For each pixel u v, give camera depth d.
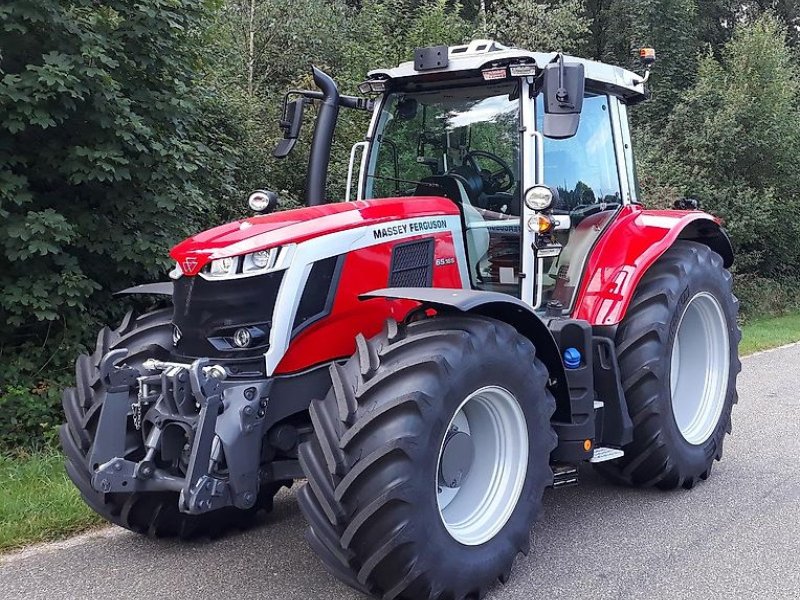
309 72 11.35
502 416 3.57
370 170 4.74
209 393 3.19
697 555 3.91
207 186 8.02
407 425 3.06
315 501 3.14
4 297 5.94
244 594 3.48
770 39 16.42
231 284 3.43
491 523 3.48
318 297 3.55
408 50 12.74
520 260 4.23
